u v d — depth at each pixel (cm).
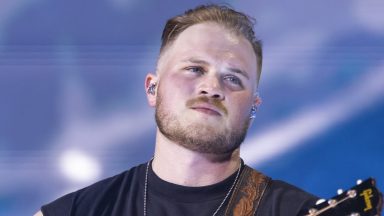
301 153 888
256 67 607
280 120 895
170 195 591
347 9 902
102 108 911
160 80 599
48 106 909
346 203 518
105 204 608
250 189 598
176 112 572
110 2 919
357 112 888
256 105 618
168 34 619
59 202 619
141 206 597
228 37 597
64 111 909
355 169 882
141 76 916
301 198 584
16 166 898
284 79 899
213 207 586
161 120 583
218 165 588
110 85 913
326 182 884
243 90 581
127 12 918
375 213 503
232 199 590
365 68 894
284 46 904
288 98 896
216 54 584
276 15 907
